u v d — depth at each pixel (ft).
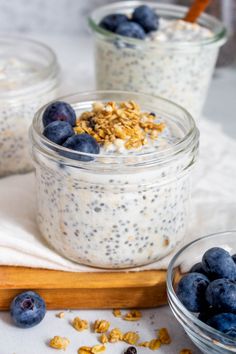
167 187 1.32
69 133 1.32
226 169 1.73
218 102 2.11
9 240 1.38
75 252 1.36
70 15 2.39
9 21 2.38
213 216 1.51
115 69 1.80
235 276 1.28
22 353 1.26
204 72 1.81
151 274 1.37
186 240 1.46
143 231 1.34
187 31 1.80
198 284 1.25
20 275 1.36
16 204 1.53
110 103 1.41
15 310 1.30
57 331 1.31
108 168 1.27
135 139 1.33
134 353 1.25
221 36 1.81
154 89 1.78
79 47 2.33
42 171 1.34
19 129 1.63
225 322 1.19
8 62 1.78
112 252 1.35
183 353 1.26
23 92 1.61
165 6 2.00
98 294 1.35
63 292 1.35
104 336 1.29
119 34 1.74
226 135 1.92
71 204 1.32
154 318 1.35
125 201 1.30
